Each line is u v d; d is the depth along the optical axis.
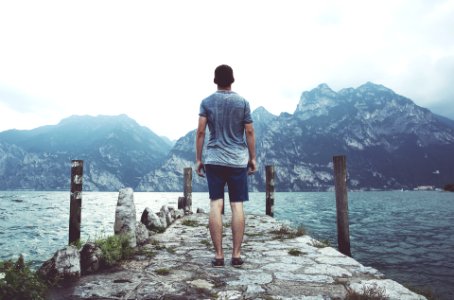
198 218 10.65
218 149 4.00
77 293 3.11
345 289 3.30
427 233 19.30
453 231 20.27
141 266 4.16
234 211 4.14
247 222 9.38
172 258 4.64
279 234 7.12
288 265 4.31
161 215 8.47
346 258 4.78
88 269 3.82
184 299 2.96
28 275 2.75
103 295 3.06
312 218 27.88
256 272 3.93
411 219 29.53
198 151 4.12
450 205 57.50
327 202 67.75
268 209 11.95
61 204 58.06
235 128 4.05
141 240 5.72
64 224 23.86
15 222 25.23
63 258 3.61
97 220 24.95
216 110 4.04
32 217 30.20
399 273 9.77
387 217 31.91
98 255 3.98
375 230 20.86
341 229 6.45
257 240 6.39
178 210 11.57
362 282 3.55
